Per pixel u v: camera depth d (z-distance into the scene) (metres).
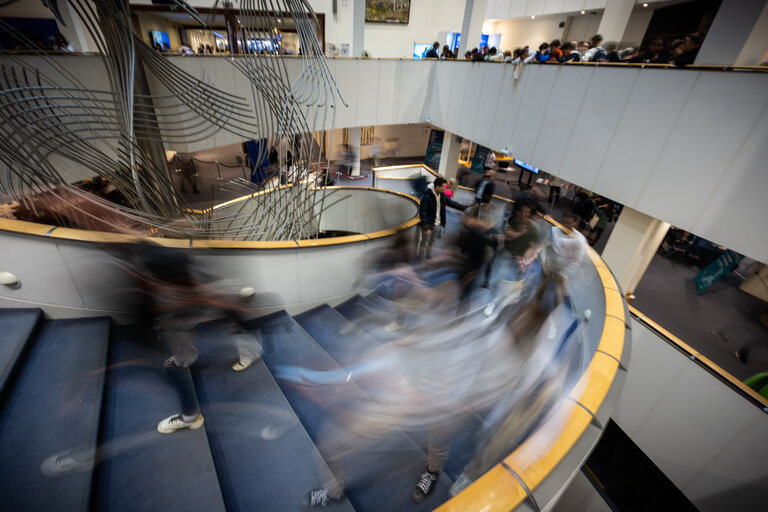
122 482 1.70
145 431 1.93
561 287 2.21
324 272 3.60
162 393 2.16
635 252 5.52
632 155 5.08
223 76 7.16
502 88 7.76
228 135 7.45
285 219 3.66
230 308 3.10
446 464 1.96
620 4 9.58
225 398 2.30
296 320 3.47
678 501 5.58
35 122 2.53
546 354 2.03
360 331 3.22
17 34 3.34
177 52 7.05
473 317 2.66
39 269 2.42
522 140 7.30
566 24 12.69
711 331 6.62
